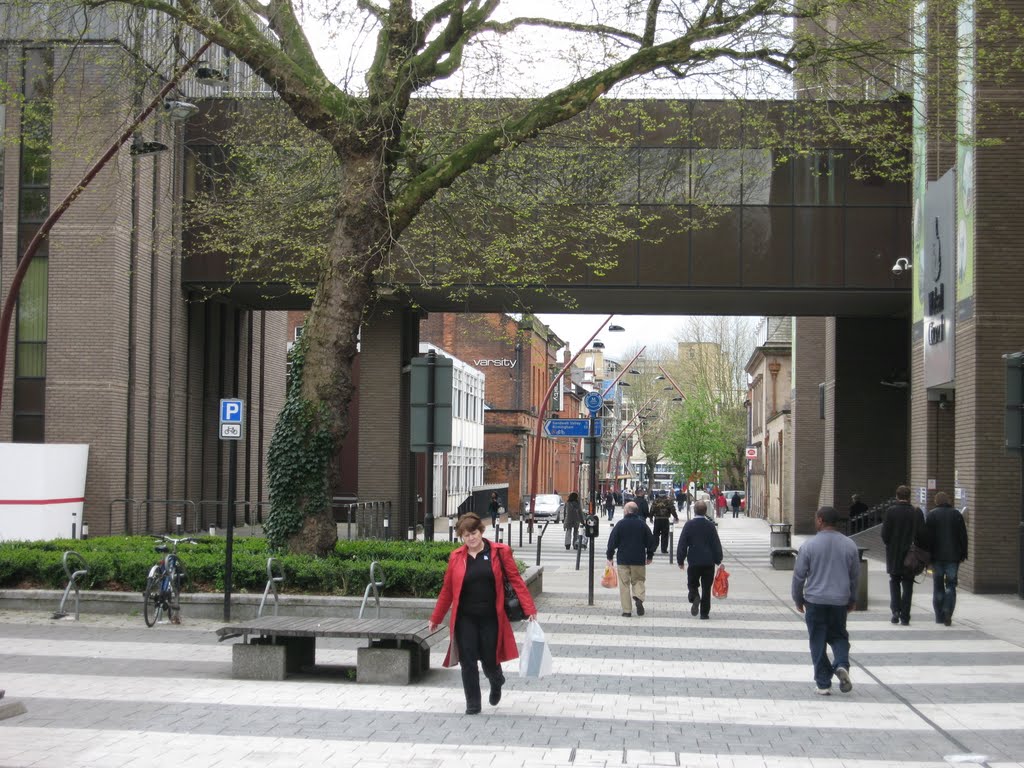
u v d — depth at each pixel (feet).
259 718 29.73
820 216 94.32
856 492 123.03
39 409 91.35
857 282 94.27
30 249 57.11
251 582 51.65
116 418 91.50
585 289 96.73
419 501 135.54
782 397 220.84
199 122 98.89
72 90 86.84
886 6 55.93
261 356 129.80
